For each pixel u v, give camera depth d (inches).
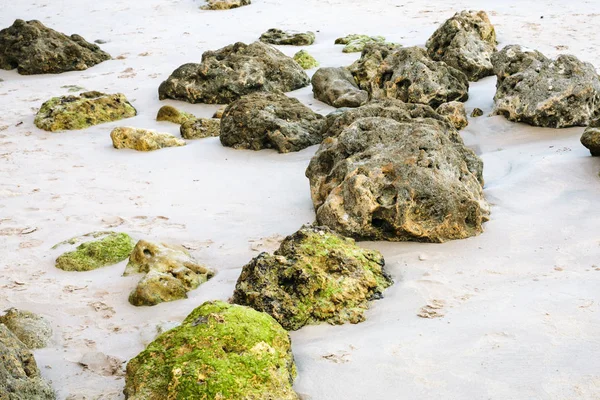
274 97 378.0
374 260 299.3
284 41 481.7
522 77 370.3
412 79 387.5
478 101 388.5
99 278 305.1
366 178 309.9
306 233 299.6
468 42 415.2
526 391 240.2
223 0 563.5
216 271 305.1
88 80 446.6
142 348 284.0
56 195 343.0
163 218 327.3
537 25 473.4
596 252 298.4
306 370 267.7
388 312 288.0
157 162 362.0
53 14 570.6
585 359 253.3
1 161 367.6
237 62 418.6
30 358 268.2
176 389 237.5
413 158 311.0
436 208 307.7
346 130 323.3
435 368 259.6
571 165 331.6
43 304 297.0
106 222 327.0
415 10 522.6
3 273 307.7
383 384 253.6
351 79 413.1
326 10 538.9
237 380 240.8
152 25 526.0
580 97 358.6
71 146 378.9
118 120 402.0
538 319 280.5
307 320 287.6
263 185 341.4
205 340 256.2
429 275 296.2
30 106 417.7
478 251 303.3
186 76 417.7
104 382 271.9
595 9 496.1
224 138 371.6
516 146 353.4
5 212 334.3
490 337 274.7
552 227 308.7
